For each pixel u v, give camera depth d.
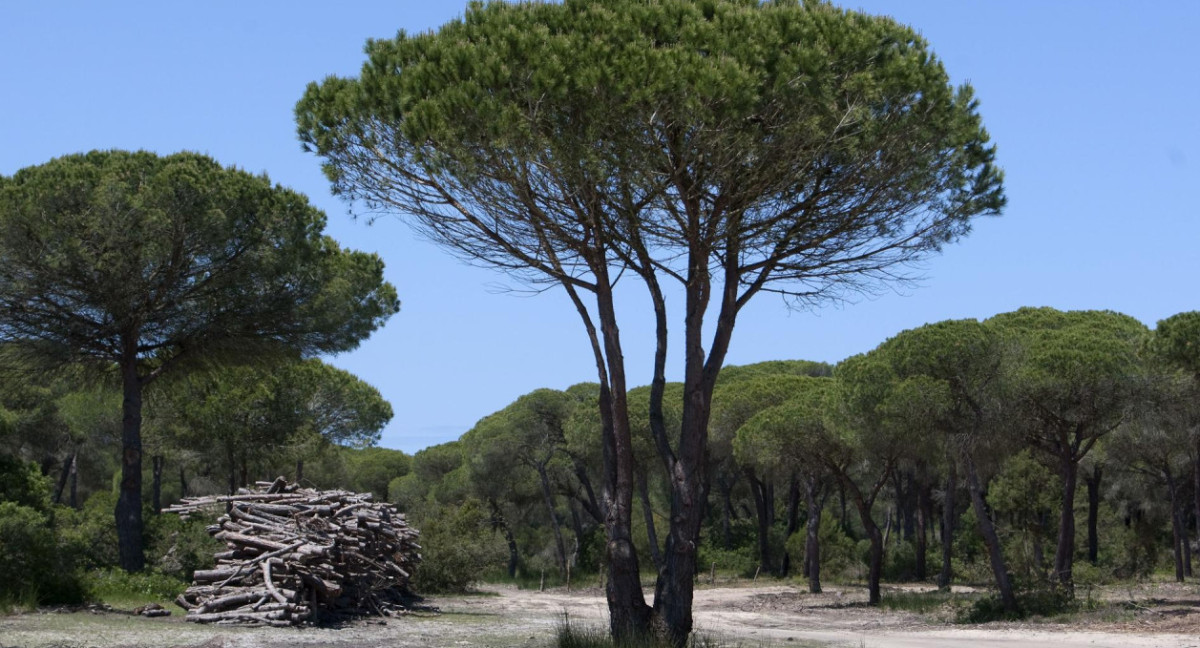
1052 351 23.72
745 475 48.19
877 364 23.23
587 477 46.41
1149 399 23.50
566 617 14.95
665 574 12.51
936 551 45.28
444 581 30.70
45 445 40.50
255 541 18.06
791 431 28.33
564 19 11.64
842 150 11.89
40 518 17.72
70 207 20.06
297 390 33.44
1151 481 41.03
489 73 11.05
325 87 13.21
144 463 45.66
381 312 26.06
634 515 49.19
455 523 33.41
